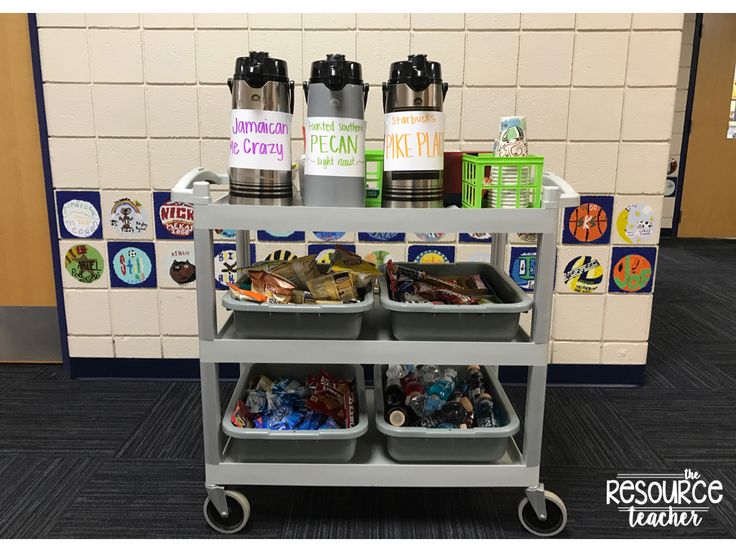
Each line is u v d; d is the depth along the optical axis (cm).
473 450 149
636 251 227
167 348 238
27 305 246
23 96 222
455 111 214
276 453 148
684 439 201
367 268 161
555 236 136
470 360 143
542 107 213
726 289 401
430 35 207
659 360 272
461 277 175
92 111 213
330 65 129
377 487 174
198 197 132
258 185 133
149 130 215
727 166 565
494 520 159
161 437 198
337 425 153
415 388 162
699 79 548
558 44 208
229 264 227
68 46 207
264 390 168
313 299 143
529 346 142
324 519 159
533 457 148
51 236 227
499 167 133
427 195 135
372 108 211
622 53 209
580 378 241
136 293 232
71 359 239
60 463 183
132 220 224
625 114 214
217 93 212
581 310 233
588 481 177
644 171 219
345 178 133
